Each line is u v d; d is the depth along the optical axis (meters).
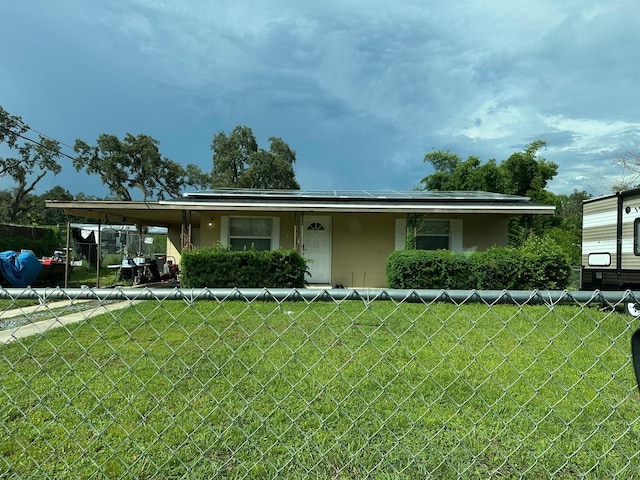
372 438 2.43
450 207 10.76
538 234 17.06
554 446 2.36
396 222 12.12
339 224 12.16
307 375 3.28
